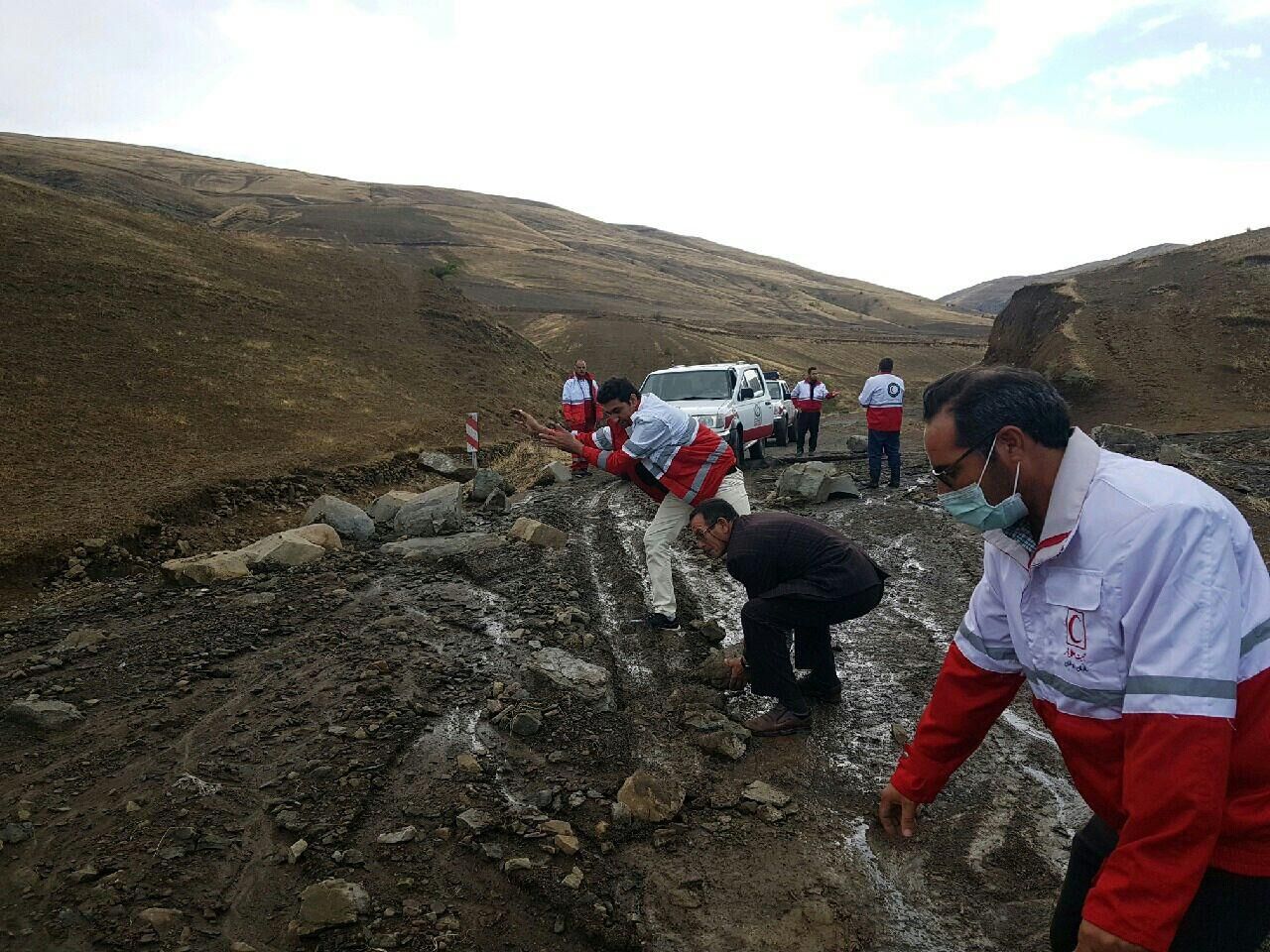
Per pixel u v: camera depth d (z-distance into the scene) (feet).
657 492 19.04
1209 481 34.27
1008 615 6.08
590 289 402.11
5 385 47.26
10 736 14.17
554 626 19.56
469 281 378.53
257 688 16.03
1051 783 13.12
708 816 12.16
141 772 12.94
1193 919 5.15
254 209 451.53
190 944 9.30
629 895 10.37
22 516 29.07
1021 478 5.60
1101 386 69.67
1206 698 4.74
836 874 10.83
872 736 14.74
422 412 65.21
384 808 12.03
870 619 20.97
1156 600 4.99
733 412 46.83
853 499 36.45
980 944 9.51
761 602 14.44
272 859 10.84
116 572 26.32
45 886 10.24
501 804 12.14
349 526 29.71
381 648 18.12
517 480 47.32
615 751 13.94
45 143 538.88
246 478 37.04
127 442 43.19
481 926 9.70
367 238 435.12
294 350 71.41
